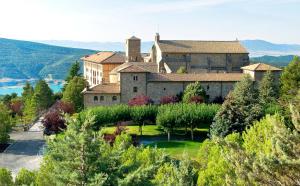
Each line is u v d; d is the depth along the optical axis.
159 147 84.81
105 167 22.12
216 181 42.62
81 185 21.33
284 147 21.88
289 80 110.12
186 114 90.94
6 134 95.00
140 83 115.50
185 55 146.88
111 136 75.12
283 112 76.81
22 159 80.94
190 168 36.16
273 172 21.66
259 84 117.25
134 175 21.78
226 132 86.12
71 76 184.12
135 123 101.81
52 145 22.81
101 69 157.00
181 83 117.81
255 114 87.44
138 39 162.00
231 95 89.75
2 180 38.19
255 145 52.09
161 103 113.75
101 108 94.44
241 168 23.12
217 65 149.00
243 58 150.50
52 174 22.58
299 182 21.28
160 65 143.25
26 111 132.38
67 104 111.56
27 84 171.00
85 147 21.66
